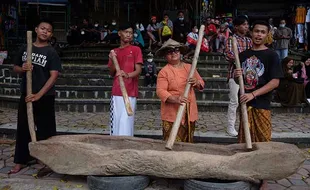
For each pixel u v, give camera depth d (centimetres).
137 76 386
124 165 313
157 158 307
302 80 678
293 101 668
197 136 479
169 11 1334
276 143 323
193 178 308
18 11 1420
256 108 329
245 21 441
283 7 1617
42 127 376
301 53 1192
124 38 383
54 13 1590
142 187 318
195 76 351
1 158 424
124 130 378
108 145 366
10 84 745
